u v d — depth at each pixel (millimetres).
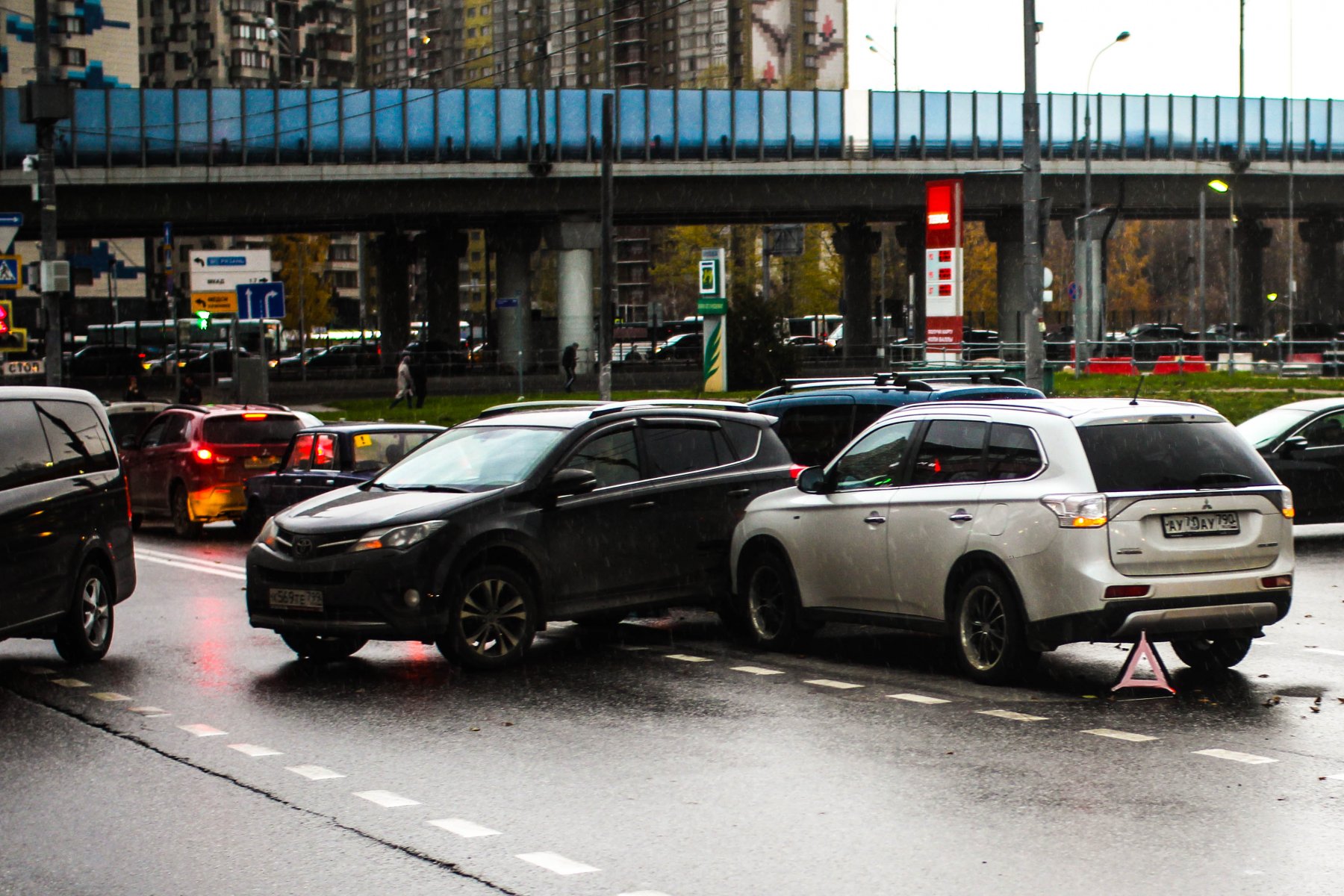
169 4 177875
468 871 7270
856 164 73562
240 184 67938
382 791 8891
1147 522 11203
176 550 24500
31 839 7918
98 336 95500
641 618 16422
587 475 13391
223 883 7129
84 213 67562
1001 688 11828
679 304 170000
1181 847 7480
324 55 188125
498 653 13086
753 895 6840
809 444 19172
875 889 6898
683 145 72188
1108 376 58781
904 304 87750
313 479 22219
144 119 66562
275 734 10570
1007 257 80625
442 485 13602
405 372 56219
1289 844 7520
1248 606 11367
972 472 12117
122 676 13031
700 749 9875
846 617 13227
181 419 27422
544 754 9797
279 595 12906
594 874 7195
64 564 13359
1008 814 8141
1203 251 77688
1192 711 10898
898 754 9633
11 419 13188
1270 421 22016
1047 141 75312
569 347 64000
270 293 43875
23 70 130875
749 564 14234
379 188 70312
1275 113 78812
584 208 73312
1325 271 97125
